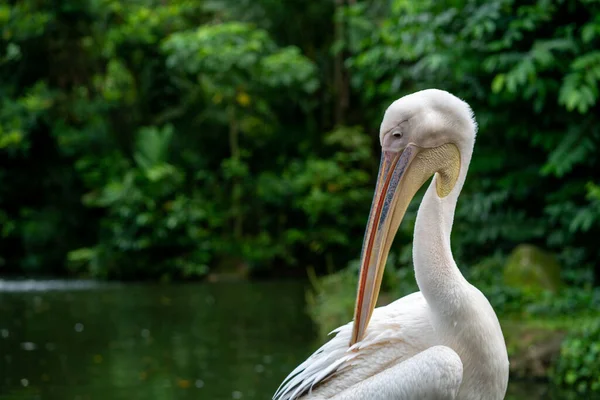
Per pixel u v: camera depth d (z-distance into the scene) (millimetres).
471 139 3629
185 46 18906
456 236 11844
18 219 19594
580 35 10555
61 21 20125
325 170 18688
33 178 19703
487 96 11336
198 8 21250
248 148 20469
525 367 8172
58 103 20109
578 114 10789
